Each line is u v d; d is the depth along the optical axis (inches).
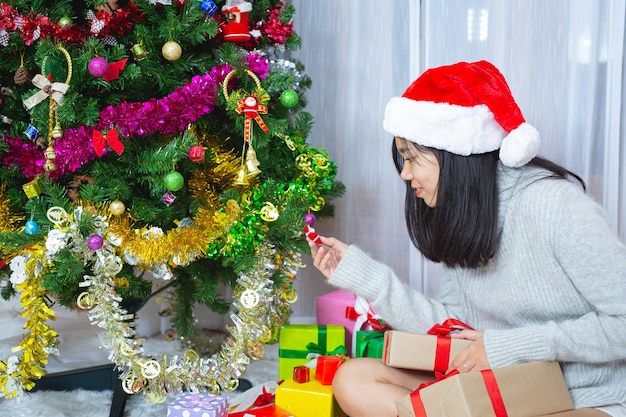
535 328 42.5
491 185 44.0
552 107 64.1
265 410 53.3
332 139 76.4
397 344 46.8
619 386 43.0
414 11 68.9
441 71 44.5
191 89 52.2
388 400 47.1
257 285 55.6
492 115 43.2
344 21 74.2
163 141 56.0
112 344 52.6
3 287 62.6
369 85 74.0
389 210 74.6
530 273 44.3
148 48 53.6
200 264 61.0
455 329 49.1
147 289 58.9
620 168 61.6
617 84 59.8
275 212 55.0
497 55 65.9
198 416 48.4
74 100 50.1
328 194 66.5
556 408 41.3
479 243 44.0
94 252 52.1
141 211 54.2
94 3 51.3
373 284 50.8
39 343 51.2
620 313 40.6
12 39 50.9
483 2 66.5
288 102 57.2
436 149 44.5
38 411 58.9
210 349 75.9
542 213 42.6
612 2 59.7
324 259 52.1
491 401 39.9
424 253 49.5
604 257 40.6
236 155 61.6
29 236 51.3
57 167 51.3
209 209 57.6
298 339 61.6
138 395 64.4
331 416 51.9
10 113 55.6
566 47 63.2
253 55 55.6
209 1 53.5
